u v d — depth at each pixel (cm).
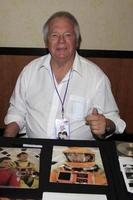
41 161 100
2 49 234
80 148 111
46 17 226
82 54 235
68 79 155
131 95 251
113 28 230
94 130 129
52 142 114
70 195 84
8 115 163
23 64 239
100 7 223
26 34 231
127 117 258
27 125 162
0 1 221
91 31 231
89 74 158
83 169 97
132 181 92
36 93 159
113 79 245
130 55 238
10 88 248
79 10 224
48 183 89
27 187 87
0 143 112
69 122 152
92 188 88
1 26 229
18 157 102
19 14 225
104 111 156
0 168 96
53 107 154
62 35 149
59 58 151
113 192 86
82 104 154
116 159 104
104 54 236
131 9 224
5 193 84
